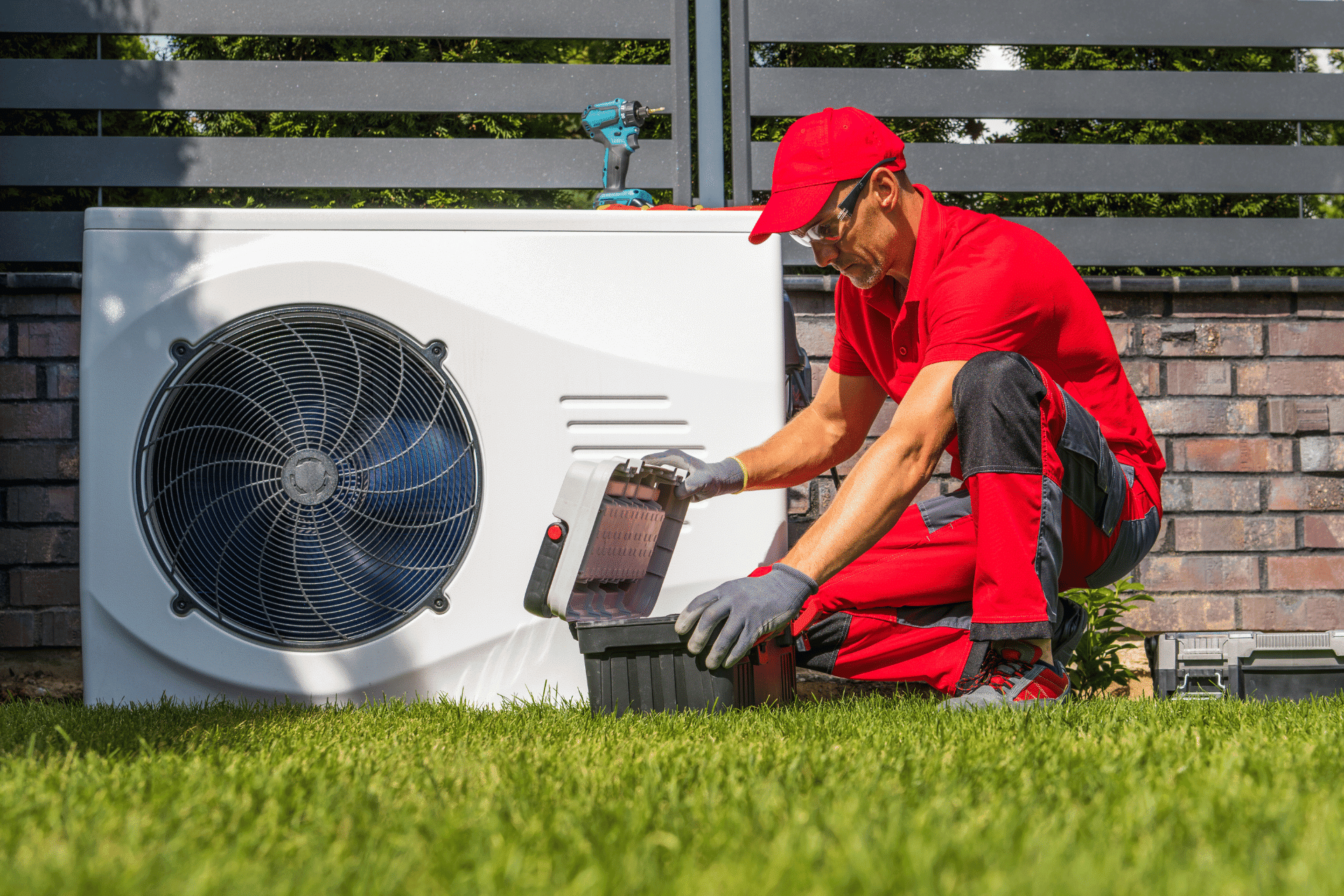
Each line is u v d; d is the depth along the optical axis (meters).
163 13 3.19
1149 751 1.22
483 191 3.65
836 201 2.03
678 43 3.29
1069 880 0.65
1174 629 3.21
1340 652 2.24
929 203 2.11
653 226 2.21
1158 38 3.39
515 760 1.26
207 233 2.18
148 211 2.18
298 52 3.48
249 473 2.19
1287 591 3.23
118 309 2.16
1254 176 3.40
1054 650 2.08
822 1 3.33
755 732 1.51
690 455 2.19
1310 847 0.74
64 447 3.03
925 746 1.31
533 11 3.27
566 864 0.75
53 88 3.17
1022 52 3.52
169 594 2.15
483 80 3.28
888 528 1.84
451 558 2.18
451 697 2.16
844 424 2.38
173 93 3.20
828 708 1.93
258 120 3.49
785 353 2.47
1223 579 3.22
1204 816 0.85
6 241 3.15
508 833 0.84
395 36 3.26
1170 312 3.30
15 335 3.03
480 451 2.17
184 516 2.18
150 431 2.15
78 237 3.17
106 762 1.19
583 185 3.30
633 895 0.66
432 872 0.73
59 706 2.17
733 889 0.65
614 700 1.87
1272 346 3.30
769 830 0.83
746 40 3.31
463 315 2.17
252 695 2.15
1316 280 3.29
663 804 0.95
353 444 2.18
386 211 2.18
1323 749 1.22
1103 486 1.95
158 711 1.97
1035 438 1.79
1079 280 2.13
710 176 3.28
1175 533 3.23
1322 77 3.42
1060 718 1.58
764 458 2.21
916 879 0.66
